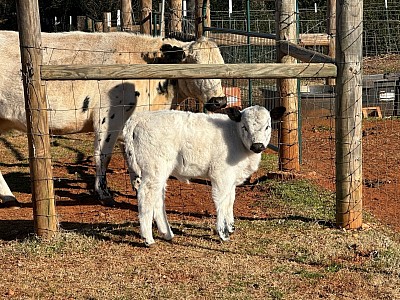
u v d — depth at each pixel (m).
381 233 6.79
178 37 13.49
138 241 6.55
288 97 9.11
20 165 11.27
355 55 6.70
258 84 15.29
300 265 5.84
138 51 8.66
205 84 8.78
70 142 13.26
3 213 8.20
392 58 17.31
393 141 11.70
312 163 10.14
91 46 8.52
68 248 6.33
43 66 6.49
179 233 6.80
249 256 6.07
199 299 5.09
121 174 10.37
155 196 6.29
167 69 6.45
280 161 9.37
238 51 13.59
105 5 28.98
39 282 5.52
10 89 8.26
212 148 6.21
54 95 8.22
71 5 31.62
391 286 5.35
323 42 13.32
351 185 6.84
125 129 6.33
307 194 8.27
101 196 8.45
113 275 5.64
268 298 5.11
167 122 6.21
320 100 13.31
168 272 5.68
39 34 6.47
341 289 5.28
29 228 7.40
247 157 6.35
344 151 6.81
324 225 7.04
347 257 6.02
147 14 14.82
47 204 6.66
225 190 6.31
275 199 8.16
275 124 11.36
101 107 8.36
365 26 17.47
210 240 6.56
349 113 6.77
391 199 8.20
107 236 6.72
